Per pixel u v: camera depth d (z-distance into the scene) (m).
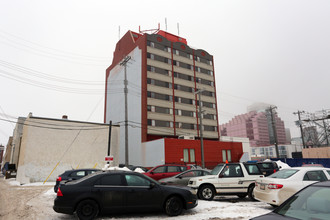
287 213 3.45
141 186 7.30
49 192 14.12
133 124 45.56
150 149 38.34
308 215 3.29
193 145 37.22
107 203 6.88
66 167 26.95
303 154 46.09
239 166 10.73
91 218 6.71
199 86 53.19
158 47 48.41
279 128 196.62
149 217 7.16
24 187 18.67
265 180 7.92
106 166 17.56
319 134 51.38
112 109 54.91
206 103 53.38
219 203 9.41
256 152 123.56
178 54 51.38
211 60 57.84
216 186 10.20
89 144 29.17
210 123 52.56
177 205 7.40
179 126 47.16
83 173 12.73
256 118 188.25
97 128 30.23
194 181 10.52
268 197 7.59
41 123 26.53
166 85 47.47
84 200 6.76
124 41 54.84
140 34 56.06
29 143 25.38
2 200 11.41
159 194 7.33
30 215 7.87
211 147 39.44
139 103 45.06
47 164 25.89
